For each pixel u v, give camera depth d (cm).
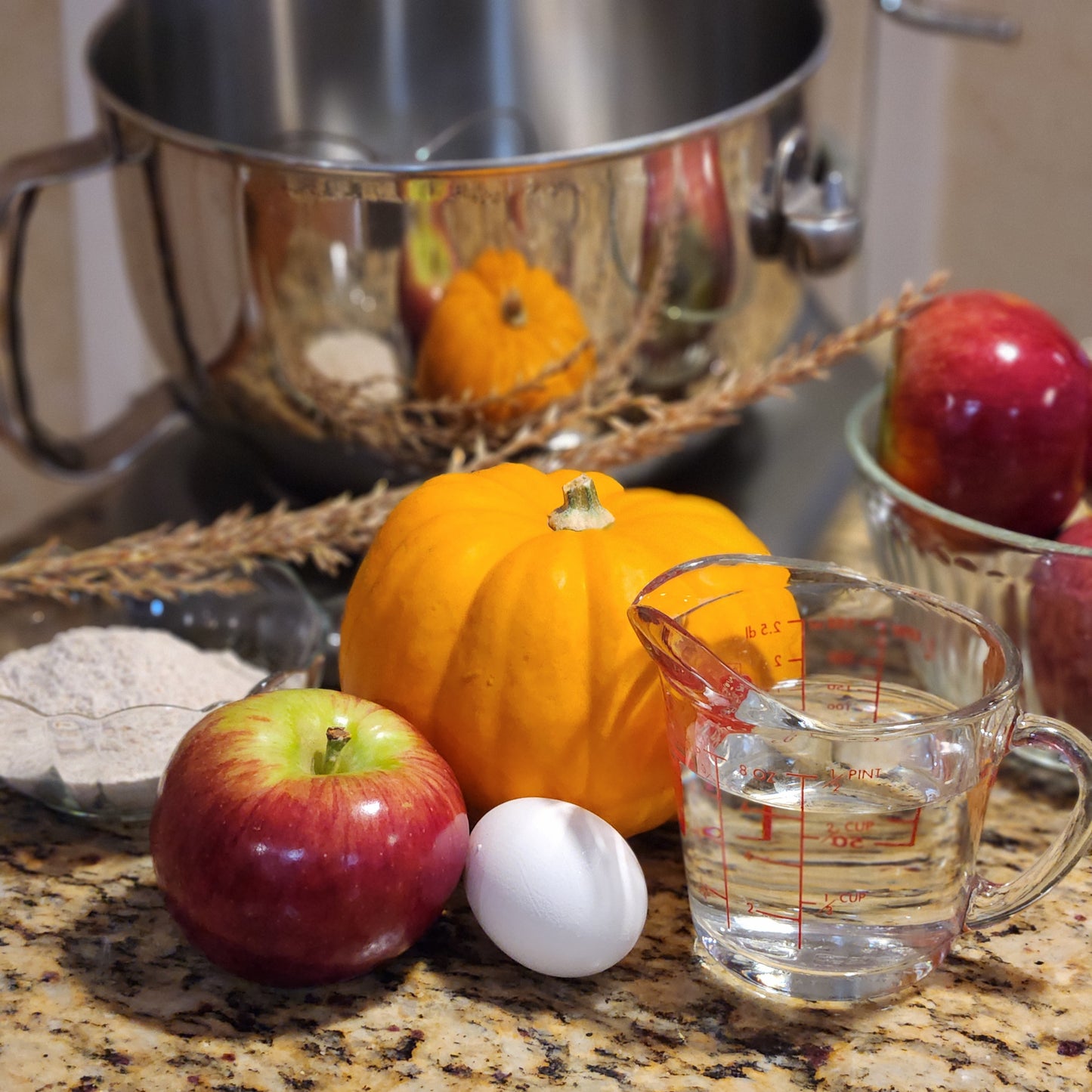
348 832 66
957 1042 68
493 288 81
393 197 79
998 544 76
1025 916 73
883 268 159
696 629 70
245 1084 66
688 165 82
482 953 71
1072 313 159
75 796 75
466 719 71
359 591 73
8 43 118
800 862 67
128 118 83
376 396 83
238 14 100
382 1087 66
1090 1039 68
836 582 71
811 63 88
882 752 67
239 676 80
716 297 86
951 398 78
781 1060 67
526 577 70
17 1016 68
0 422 93
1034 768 80
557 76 107
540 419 84
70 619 84
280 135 104
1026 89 146
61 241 127
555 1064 67
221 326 85
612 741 70
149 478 98
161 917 73
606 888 68
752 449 98
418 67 106
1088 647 76
